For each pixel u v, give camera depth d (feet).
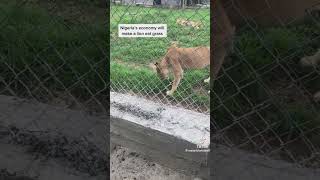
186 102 13.12
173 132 12.48
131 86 13.96
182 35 13.01
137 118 13.07
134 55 13.92
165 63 13.42
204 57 12.98
